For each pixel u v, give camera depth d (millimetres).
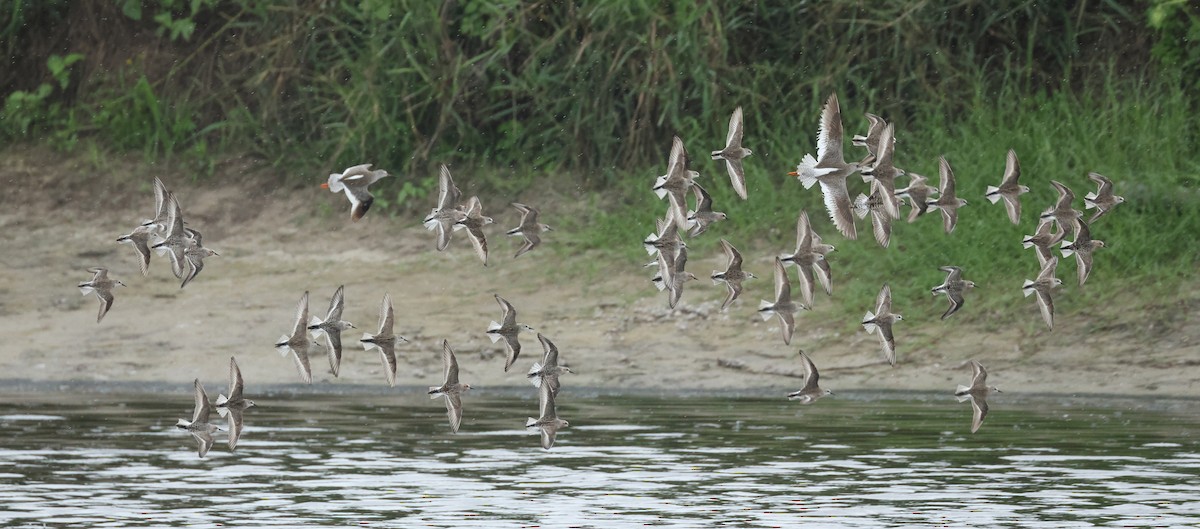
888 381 15547
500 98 20703
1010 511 9562
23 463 11336
